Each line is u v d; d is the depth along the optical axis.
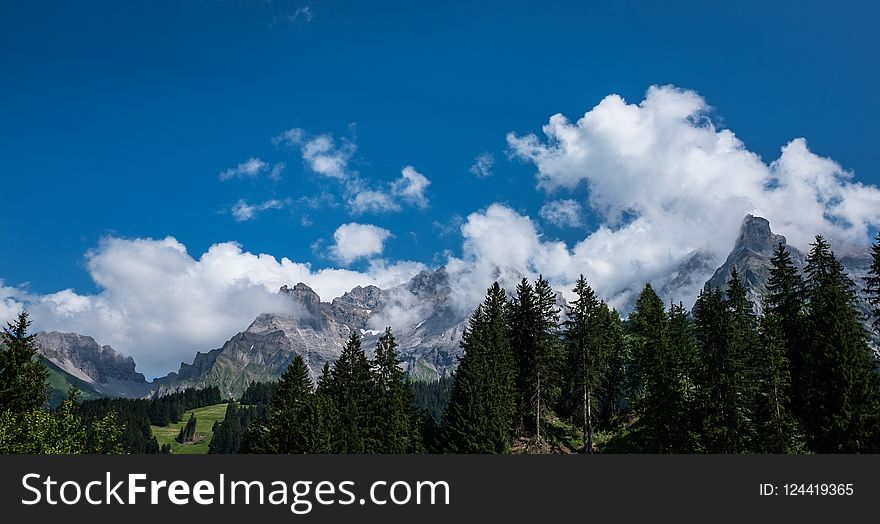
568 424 93.56
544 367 86.75
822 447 63.34
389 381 84.62
